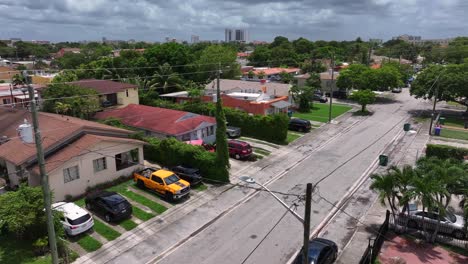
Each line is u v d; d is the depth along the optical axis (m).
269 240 20.12
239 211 23.75
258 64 124.38
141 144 29.62
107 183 27.27
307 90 57.72
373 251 17.92
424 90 54.59
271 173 30.59
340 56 134.12
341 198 25.75
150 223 22.03
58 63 104.06
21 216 17.98
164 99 58.59
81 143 26.23
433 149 34.38
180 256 18.69
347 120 51.25
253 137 41.44
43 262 17.59
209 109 43.91
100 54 111.06
